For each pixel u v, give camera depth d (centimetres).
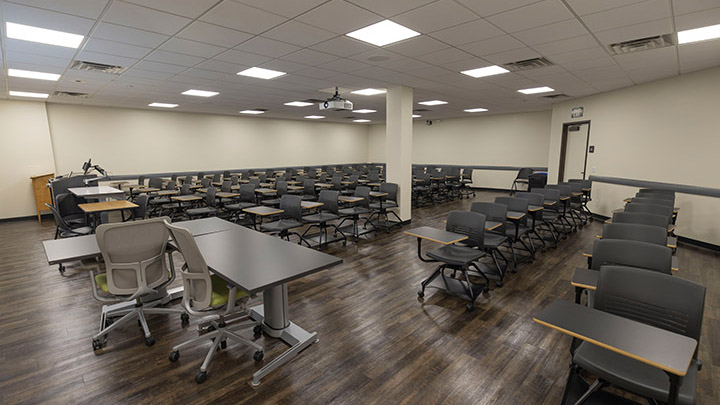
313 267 222
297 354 256
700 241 534
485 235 408
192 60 461
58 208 519
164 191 779
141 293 255
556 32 359
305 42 389
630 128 672
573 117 846
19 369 239
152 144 975
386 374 234
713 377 228
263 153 1240
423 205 946
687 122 554
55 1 274
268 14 308
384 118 1296
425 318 311
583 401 190
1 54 413
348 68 513
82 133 855
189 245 216
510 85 657
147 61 462
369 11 303
